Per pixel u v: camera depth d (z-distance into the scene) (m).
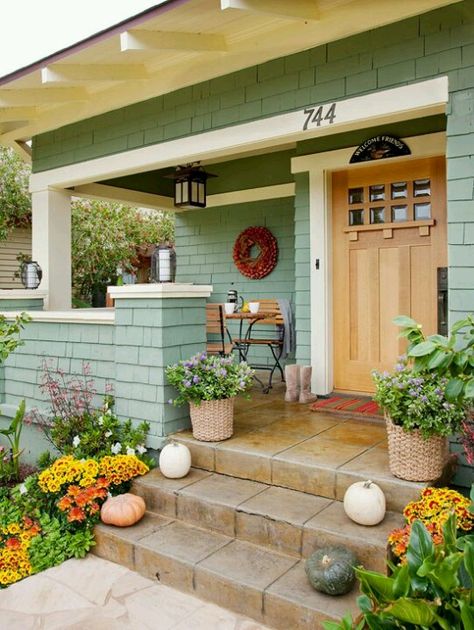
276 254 6.09
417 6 3.15
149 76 4.44
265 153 6.14
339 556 2.40
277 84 3.78
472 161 3.03
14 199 8.95
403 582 1.73
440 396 2.66
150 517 3.24
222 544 2.87
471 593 1.61
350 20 3.39
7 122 5.66
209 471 3.47
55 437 3.94
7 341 3.49
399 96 3.27
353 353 4.68
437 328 4.25
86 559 3.08
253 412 4.29
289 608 2.34
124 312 3.91
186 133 4.30
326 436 3.60
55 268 5.62
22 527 3.29
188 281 6.89
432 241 4.26
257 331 6.28
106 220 10.41
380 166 4.49
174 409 3.79
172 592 2.72
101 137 4.95
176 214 7.02
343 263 4.70
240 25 3.70
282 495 3.05
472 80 3.03
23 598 2.72
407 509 2.55
